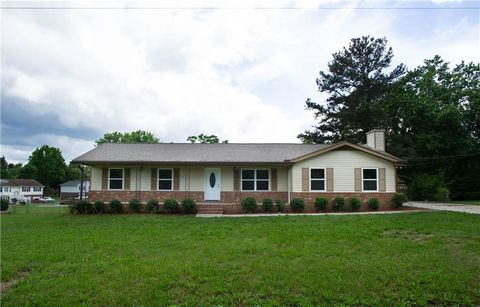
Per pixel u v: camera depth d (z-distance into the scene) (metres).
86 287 5.64
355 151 19.03
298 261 7.17
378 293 5.38
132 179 19.98
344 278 6.00
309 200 18.75
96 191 19.81
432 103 33.53
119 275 6.24
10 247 8.83
